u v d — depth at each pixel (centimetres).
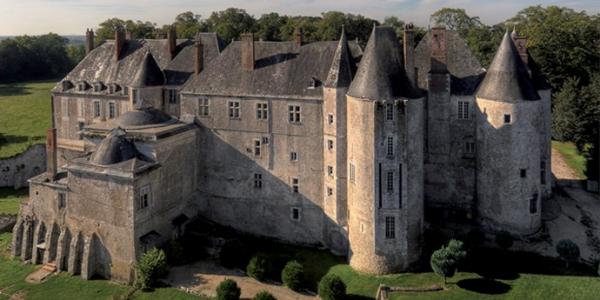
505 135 5484
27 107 12631
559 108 9488
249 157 6125
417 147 5116
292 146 5878
